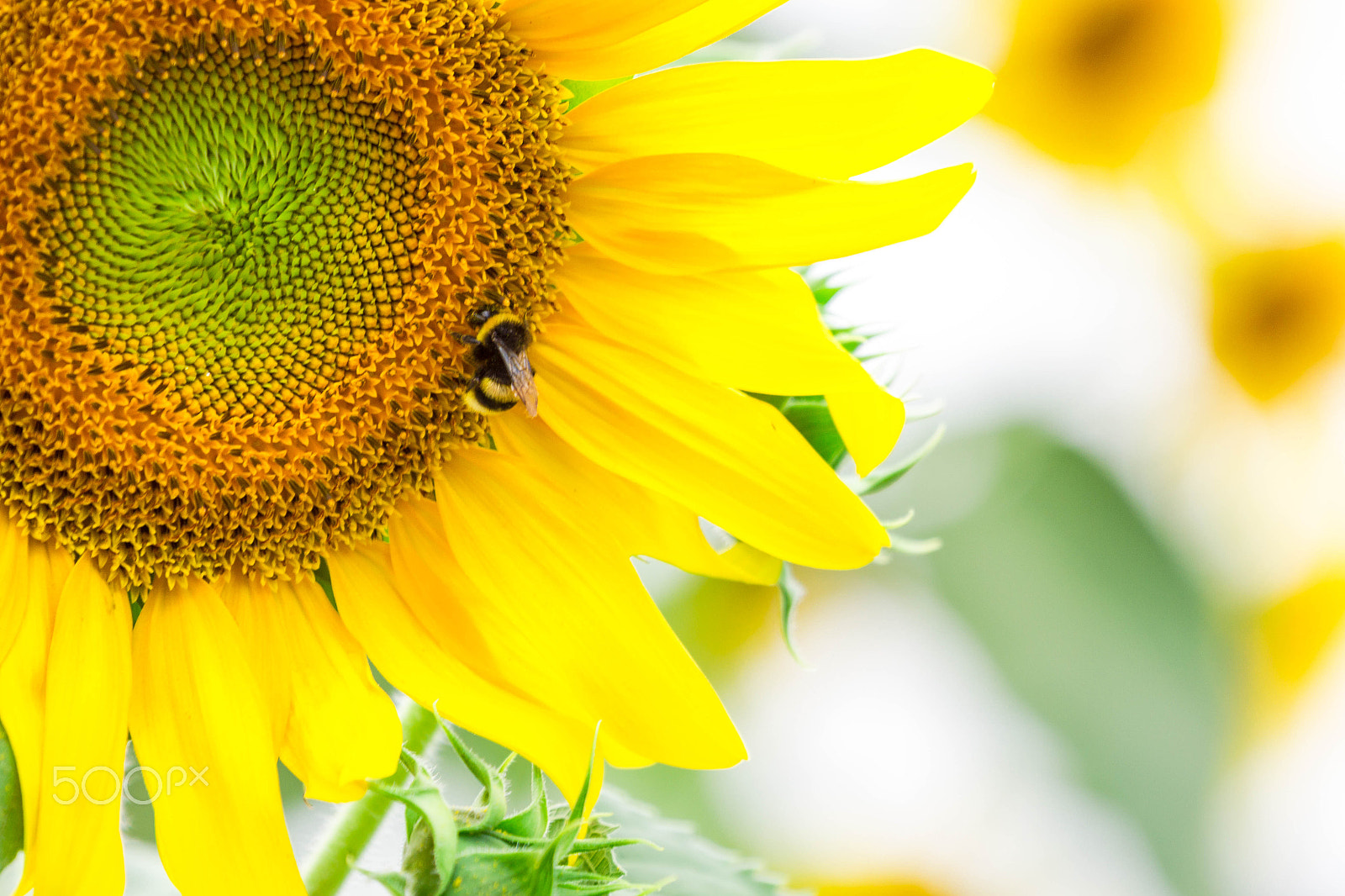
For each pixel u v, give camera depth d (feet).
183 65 2.24
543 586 2.26
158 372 2.26
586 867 2.17
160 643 2.23
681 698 2.22
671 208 2.20
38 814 2.13
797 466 2.21
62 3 2.21
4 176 2.21
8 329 2.22
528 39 2.24
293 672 2.24
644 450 2.25
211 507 2.25
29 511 2.23
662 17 2.19
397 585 2.27
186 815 2.18
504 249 2.27
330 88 2.26
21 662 2.19
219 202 2.26
